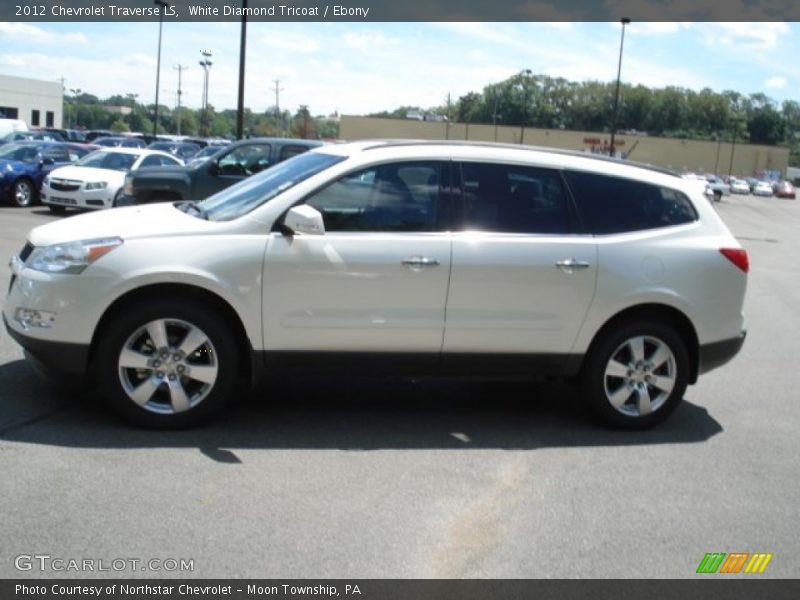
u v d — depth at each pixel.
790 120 157.75
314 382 6.47
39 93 79.06
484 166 5.52
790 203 68.75
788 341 9.38
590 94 132.62
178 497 4.20
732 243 5.86
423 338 5.33
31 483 4.25
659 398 5.80
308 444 5.10
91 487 4.25
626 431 5.80
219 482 4.42
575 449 5.36
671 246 5.68
